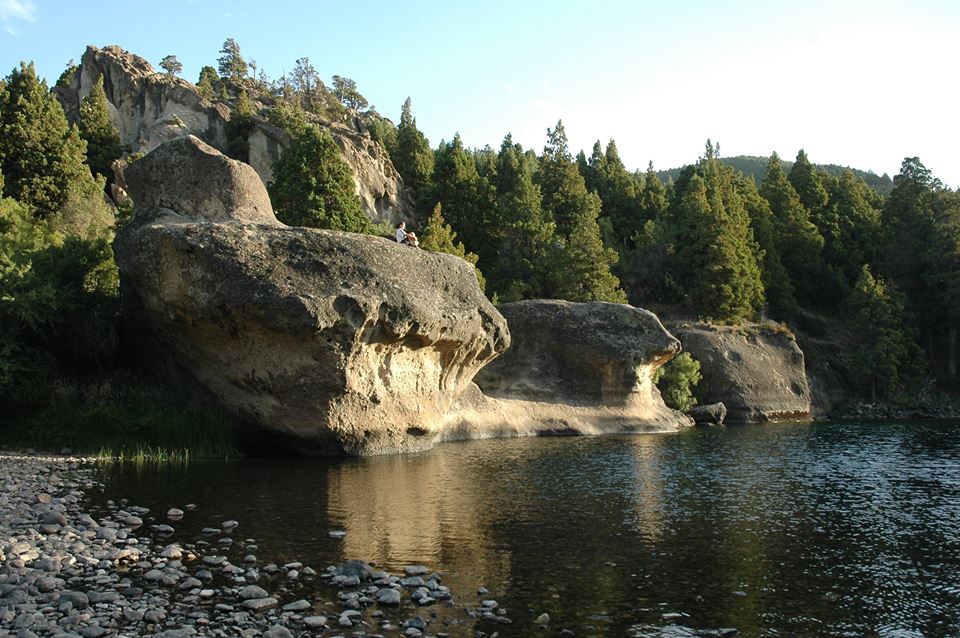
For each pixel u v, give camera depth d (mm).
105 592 10398
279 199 53000
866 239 86500
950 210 76125
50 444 24062
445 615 10070
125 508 16031
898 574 12531
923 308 75688
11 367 25562
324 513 16078
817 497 19531
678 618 10266
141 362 29281
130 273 24938
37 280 26906
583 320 42188
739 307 68062
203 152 27500
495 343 30516
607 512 16922
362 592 10805
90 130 75438
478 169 96312
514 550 13484
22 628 9078
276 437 25062
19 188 49531
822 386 67938
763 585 11812
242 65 124000
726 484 21359
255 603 10078
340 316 23516
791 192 85875
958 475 23859
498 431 35906
